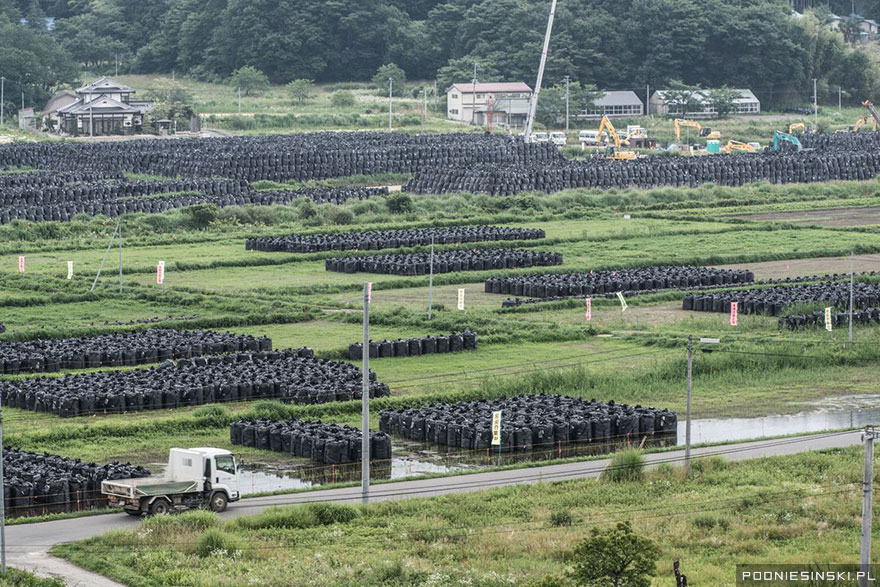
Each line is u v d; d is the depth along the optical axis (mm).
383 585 154625
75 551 166875
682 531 177875
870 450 146375
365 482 189500
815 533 177875
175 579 154625
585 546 144250
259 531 177625
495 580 154625
